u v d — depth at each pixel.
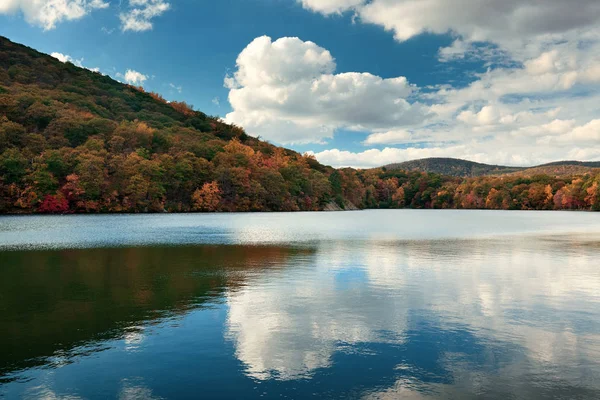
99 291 18.12
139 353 11.03
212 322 13.69
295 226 66.62
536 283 19.86
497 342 11.91
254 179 147.12
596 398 8.69
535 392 8.96
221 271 23.11
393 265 25.23
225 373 9.86
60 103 143.25
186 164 125.19
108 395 8.82
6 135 100.94
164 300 16.53
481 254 30.47
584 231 55.94
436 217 110.81
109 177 105.94
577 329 13.03
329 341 11.96
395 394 8.88
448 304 15.98
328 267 24.48
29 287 18.88
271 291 18.12
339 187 194.88
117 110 193.75
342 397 8.74
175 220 81.62
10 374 9.80
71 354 10.97
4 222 68.00
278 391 9.00
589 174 193.38
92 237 43.47
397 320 13.94
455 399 8.67
